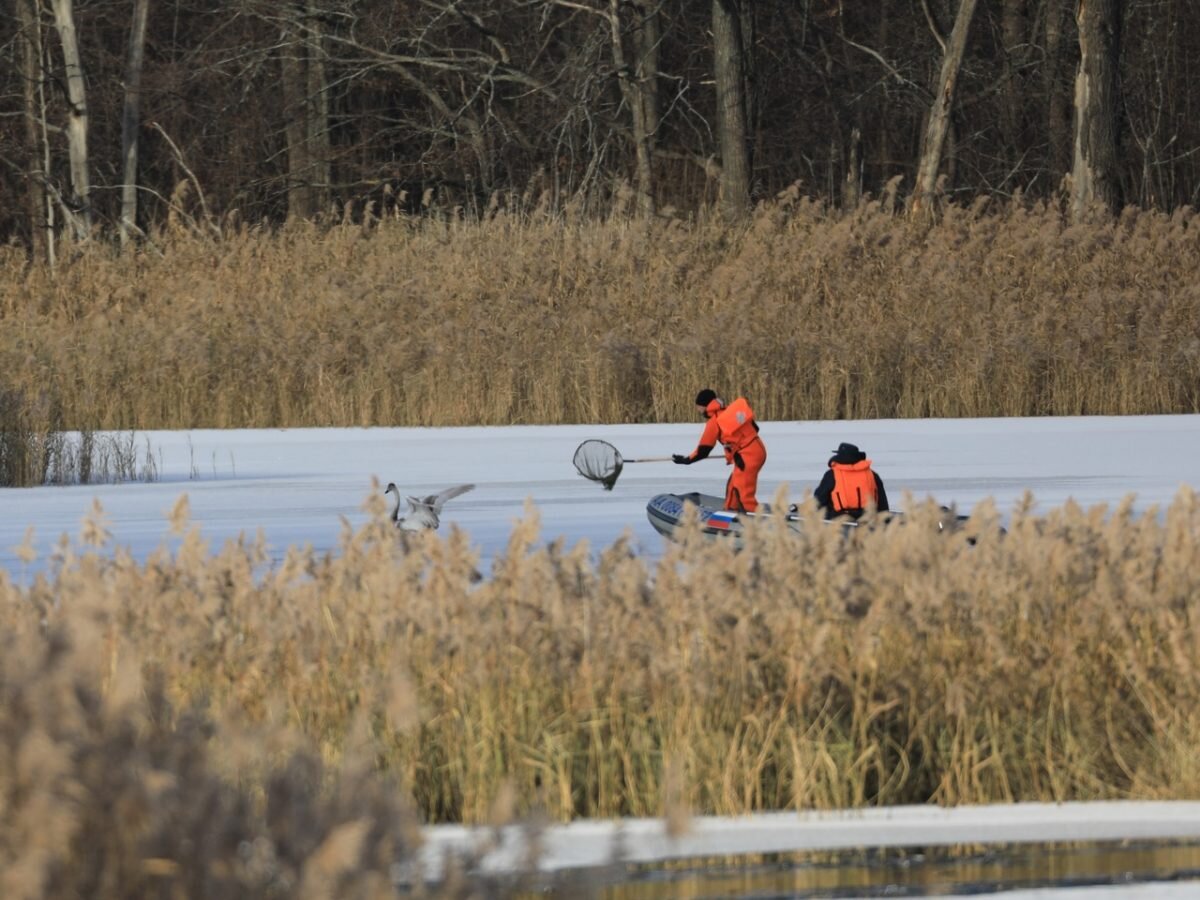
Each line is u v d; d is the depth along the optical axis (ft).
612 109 531.91
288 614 81.82
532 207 501.15
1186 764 81.56
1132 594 87.20
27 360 273.54
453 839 71.00
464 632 80.59
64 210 469.16
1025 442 248.11
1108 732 83.51
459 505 187.21
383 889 42.75
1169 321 309.63
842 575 86.69
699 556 87.92
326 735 74.18
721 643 82.69
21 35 520.01
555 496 194.59
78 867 43.21
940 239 344.90
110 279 335.06
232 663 78.48
